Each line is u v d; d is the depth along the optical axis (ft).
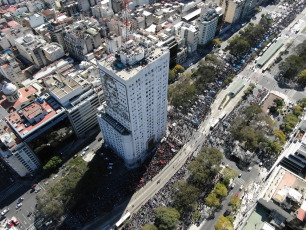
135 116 578.66
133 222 595.88
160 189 650.43
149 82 548.72
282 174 443.32
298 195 399.65
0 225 602.03
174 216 559.38
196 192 598.75
